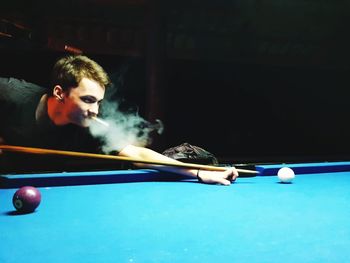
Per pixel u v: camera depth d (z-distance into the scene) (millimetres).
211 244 1566
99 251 1479
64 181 2725
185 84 8062
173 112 8141
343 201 2350
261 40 7480
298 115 8969
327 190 2672
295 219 1943
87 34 6270
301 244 1574
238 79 8320
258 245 1559
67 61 4277
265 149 8844
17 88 4012
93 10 6309
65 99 4246
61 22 6137
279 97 8734
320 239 1639
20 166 4367
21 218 1916
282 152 8953
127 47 6516
